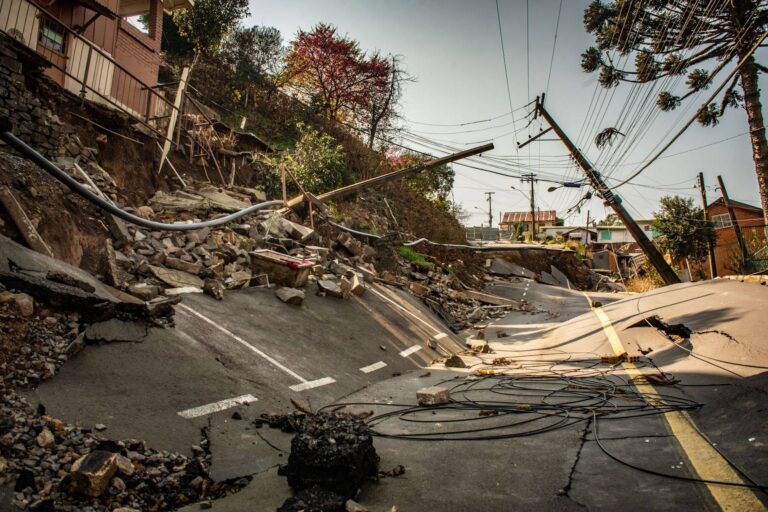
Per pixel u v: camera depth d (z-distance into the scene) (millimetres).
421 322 14859
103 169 11547
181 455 4465
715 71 12539
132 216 9234
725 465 4086
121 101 15680
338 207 22953
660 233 34844
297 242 14953
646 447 4758
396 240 22688
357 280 13695
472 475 4312
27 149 7863
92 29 14125
